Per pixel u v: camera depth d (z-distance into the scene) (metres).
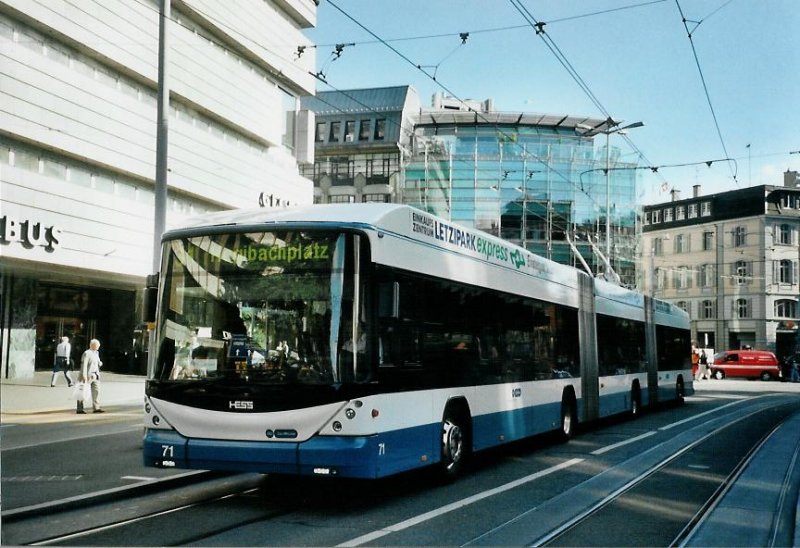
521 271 12.94
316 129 63.94
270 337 8.02
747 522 7.65
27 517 7.71
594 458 12.40
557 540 6.89
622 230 56.69
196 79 32.53
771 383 52.88
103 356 33.53
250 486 9.62
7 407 20.38
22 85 24.44
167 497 8.85
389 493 9.16
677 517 7.90
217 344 8.17
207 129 34.53
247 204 36.69
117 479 9.95
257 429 7.83
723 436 16.05
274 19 38.16
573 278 15.88
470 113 58.59
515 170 56.06
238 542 6.67
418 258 9.21
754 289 71.19
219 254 8.38
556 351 14.43
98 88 27.64
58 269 27.05
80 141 26.81
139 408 21.09
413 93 65.44
